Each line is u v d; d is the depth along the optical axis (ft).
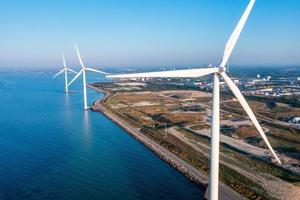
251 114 167.32
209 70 159.63
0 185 225.56
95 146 332.39
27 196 208.23
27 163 273.13
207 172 249.75
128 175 248.11
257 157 288.30
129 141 359.05
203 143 337.11
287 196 205.77
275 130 400.88
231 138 360.69
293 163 271.08
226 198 203.62
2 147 323.16
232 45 159.74
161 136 369.71
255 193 208.85
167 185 230.48
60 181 233.35
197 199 208.44
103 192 215.72
